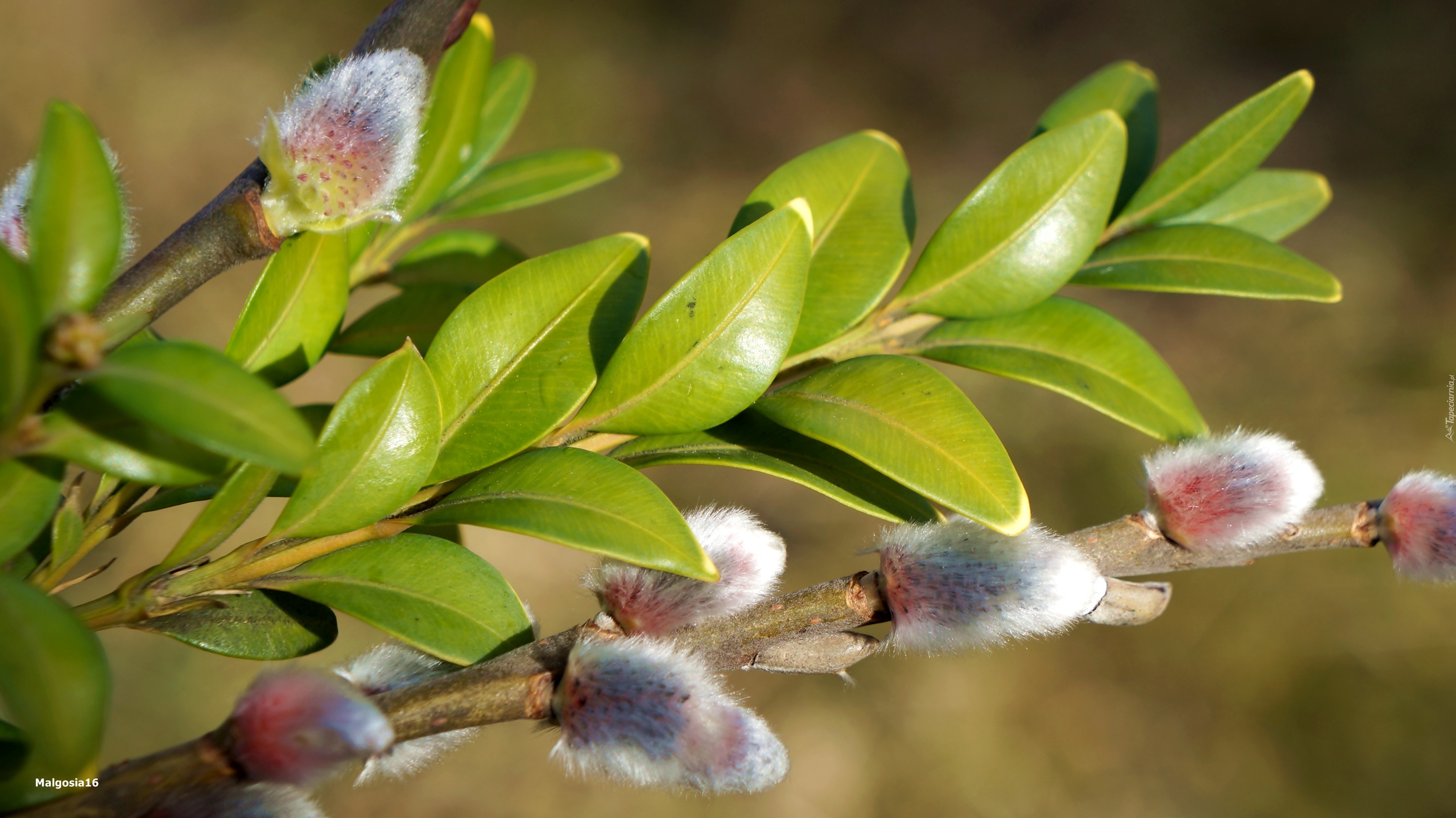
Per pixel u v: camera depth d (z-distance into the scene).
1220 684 0.66
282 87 0.82
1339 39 0.98
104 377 0.19
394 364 0.21
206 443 0.19
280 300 0.22
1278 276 0.24
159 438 0.20
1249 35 1.00
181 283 0.21
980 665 0.66
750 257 0.21
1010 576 0.21
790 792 0.61
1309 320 0.79
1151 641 0.67
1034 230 0.23
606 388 0.21
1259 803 0.63
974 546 0.21
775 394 0.22
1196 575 0.69
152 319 0.21
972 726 0.64
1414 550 0.22
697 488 0.68
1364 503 0.22
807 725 0.63
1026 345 0.23
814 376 0.22
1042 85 0.96
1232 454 0.22
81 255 0.19
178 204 0.75
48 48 0.79
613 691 0.20
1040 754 0.64
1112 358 0.23
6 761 0.19
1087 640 0.68
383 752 0.20
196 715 0.58
